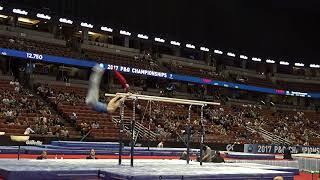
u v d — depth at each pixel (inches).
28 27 1744.6
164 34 1911.9
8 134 992.2
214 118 1700.3
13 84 1380.4
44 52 1497.3
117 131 1273.4
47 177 394.3
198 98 1865.2
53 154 866.8
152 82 1873.8
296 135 1855.3
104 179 414.9
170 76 1779.0
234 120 1776.6
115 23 1782.7
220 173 427.2
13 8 1504.7
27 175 384.8
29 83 1457.9
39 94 1397.6
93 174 423.2
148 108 1513.3
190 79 1845.5
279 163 994.7
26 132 1052.5
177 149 1058.1
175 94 1818.4
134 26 1831.9
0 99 1229.7
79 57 1601.9
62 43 1667.1
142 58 1856.5
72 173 408.8
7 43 1448.1
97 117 1343.5
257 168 528.4
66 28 1747.0
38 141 1013.8
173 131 1392.7
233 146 1349.7
